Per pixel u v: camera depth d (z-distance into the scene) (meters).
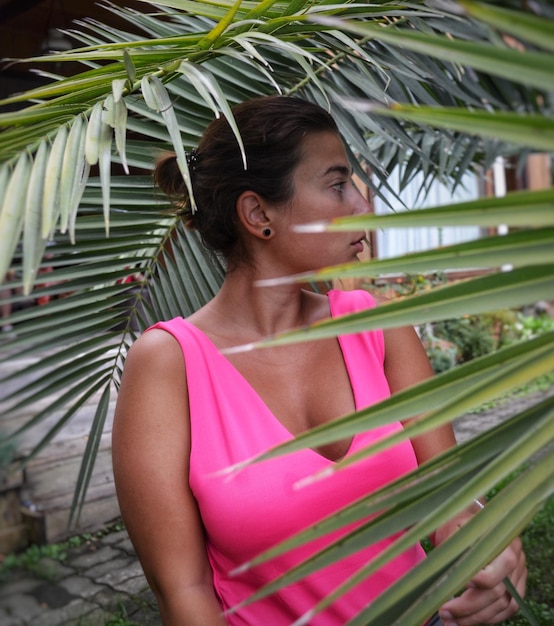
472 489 0.50
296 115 1.02
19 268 1.06
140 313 1.69
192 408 0.98
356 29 0.52
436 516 0.50
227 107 0.90
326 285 1.60
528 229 0.48
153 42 1.03
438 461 0.55
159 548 0.96
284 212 1.03
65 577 2.96
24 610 2.66
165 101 0.95
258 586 0.97
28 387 1.49
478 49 0.48
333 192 1.03
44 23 2.99
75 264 1.54
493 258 0.49
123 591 2.84
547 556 2.86
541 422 0.50
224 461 0.95
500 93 1.88
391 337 1.10
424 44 0.50
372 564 0.50
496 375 0.50
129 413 0.98
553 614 2.36
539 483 0.52
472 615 0.86
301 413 1.03
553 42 0.44
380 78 1.53
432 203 6.91
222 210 1.06
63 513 3.37
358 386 1.03
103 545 3.29
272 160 1.01
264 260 1.07
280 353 1.06
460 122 0.47
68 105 0.99
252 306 1.08
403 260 0.51
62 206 0.78
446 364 5.67
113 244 1.55
